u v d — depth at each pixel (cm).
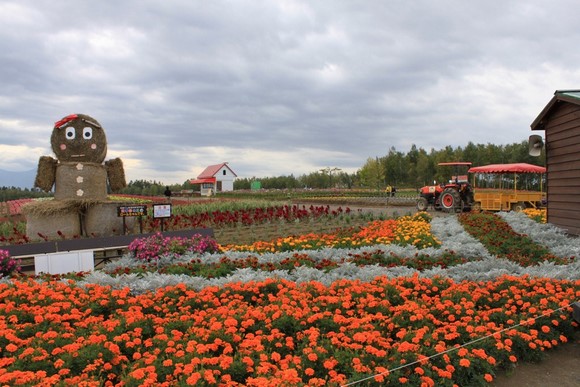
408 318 596
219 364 452
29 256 1062
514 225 1418
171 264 1001
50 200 1588
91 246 1135
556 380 516
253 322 560
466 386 476
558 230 1251
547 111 1319
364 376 434
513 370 538
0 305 620
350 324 567
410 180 5672
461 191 2450
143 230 1792
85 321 590
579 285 710
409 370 457
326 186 7388
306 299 658
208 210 2261
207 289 714
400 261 987
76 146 1598
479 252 1070
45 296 680
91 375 445
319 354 472
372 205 3503
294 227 1831
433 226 1581
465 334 553
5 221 2086
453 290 691
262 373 432
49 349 491
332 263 938
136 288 775
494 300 677
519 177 3309
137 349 507
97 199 1617
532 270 847
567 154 1250
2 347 497
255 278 818
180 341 515
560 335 598
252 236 1611
